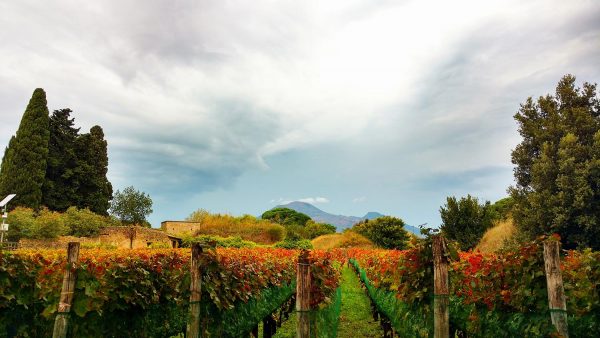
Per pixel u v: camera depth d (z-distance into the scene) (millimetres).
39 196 46406
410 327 6402
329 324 8320
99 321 4738
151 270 5629
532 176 28031
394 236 49594
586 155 25891
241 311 7402
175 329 6227
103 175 59281
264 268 9414
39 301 5078
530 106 31672
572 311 4672
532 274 4359
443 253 4988
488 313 5172
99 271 4688
